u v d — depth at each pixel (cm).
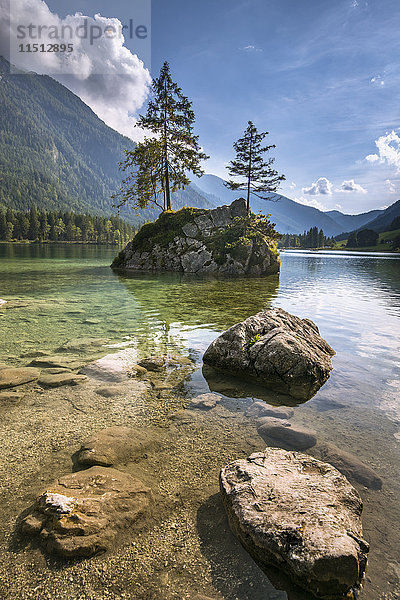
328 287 2708
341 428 591
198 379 803
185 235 4188
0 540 346
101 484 407
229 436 556
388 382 805
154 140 4559
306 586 303
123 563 324
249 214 4453
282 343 805
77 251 8900
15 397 672
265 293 2252
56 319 1365
